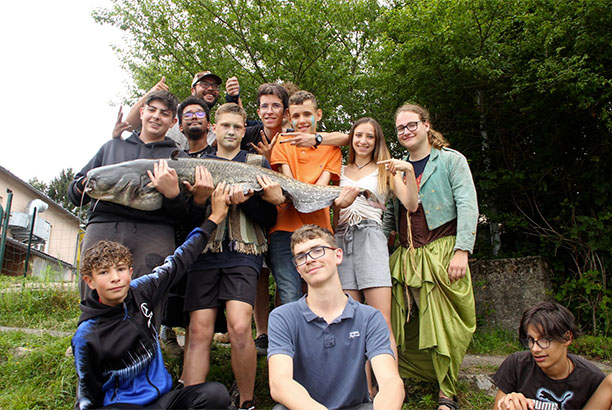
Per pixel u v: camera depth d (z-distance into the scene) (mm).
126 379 2516
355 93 8328
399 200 4035
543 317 2646
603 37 5480
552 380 2707
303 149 3807
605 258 6023
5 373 3596
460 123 7098
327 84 8102
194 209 3195
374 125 3852
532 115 6324
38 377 3512
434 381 3795
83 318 2523
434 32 6156
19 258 16359
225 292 3104
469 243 3475
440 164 3736
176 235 3441
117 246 2559
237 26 8305
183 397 2537
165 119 3420
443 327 3482
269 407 3418
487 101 6664
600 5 5250
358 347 2504
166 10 8438
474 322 3521
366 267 3492
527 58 6133
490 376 3850
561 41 5871
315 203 3346
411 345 3883
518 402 2701
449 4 6113
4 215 8375
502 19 6082
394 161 3592
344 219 3664
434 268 3564
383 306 3449
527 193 6773
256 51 8289
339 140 3859
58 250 23828
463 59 6016
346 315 2547
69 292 6039
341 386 2461
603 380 2605
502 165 6945
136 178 2986
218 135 3543
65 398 3309
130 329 2539
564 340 2623
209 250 3145
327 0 8445
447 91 6590
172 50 8547
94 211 3070
